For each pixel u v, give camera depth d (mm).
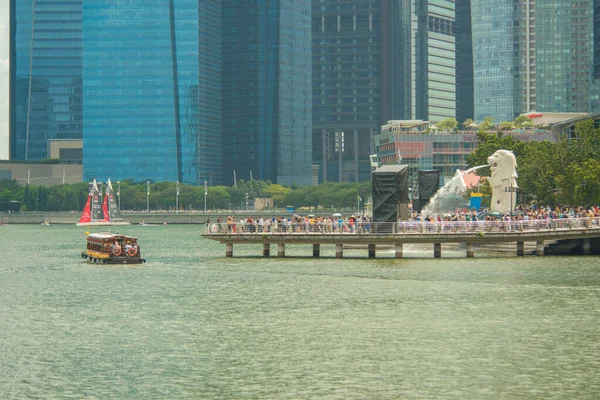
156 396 148500
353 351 175375
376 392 149000
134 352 176625
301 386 152750
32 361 170250
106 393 150250
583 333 188750
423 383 153500
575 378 155875
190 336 190875
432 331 192125
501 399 145000
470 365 164375
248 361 168875
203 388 152250
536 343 180250
